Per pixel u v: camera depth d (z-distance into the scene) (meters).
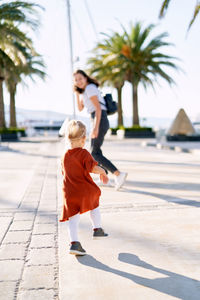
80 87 4.38
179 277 1.99
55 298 1.77
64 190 2.39
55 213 3.41
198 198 4.00
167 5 7.68
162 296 1.78
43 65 27.69
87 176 2.42
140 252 2.38
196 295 1.79
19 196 4.28
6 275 2.03
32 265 2.17
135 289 1.86
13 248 2.45
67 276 2.02
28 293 1.82
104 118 4.45
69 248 2.45
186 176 5.84
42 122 49.19
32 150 13.27
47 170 6.84
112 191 4.50
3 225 3.00
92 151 4.53
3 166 7.70
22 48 24.62
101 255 2.33
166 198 4.02
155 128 26.19
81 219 3.21
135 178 5.65
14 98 30.45
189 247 2.45
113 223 3.03
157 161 8.38
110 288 1.87
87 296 1.79
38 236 2.71
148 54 24.72
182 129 18.28
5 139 23.05
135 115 27.11
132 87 26.59
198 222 3.03
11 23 17.78
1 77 22.45
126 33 25.20
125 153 11.02
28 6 16.22
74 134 2.41
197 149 10.79
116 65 25.14
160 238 2.64
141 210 3.46
